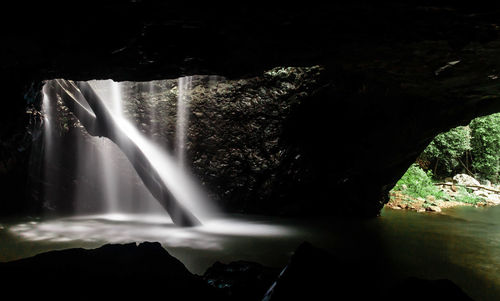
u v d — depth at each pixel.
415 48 3.65
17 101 5.22
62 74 4.58
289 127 8.68
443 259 5.42
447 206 13.22
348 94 7.40
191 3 2.63
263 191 9.30
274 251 5.71
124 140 7.89
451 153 19.88
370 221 9.23
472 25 2.79
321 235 7.15
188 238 6.54
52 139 9.15
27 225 7.35
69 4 2.64
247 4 2.64
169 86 9.15
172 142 9.38
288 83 8.16
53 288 2.24
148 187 7.82
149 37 3.25
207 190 9.62
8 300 2.08
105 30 3.08
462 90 5.55
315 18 2.86
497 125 21.52
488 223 9.12
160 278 2.56
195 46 3.49
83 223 7.89
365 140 8.66
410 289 2.72
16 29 3.01
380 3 2.54
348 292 2.76
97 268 2.54
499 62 4.00
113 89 9.39
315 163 9.08
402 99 7.11
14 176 8.33
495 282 4.37
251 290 3.26
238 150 9.16
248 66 4.19
